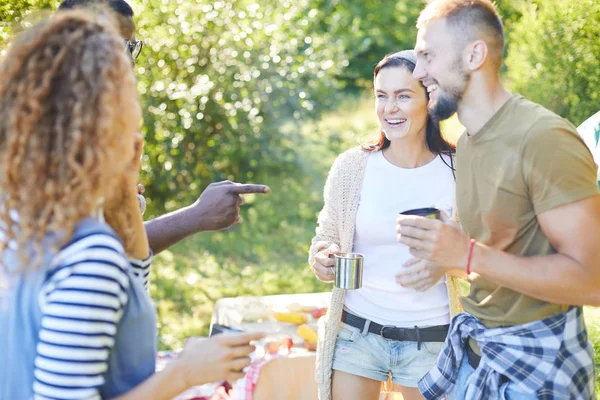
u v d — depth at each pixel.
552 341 2.06
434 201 2.84
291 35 9.08
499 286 2.15
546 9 7.06
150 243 2.65
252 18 8.34
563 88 6.74
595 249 1.91
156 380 1.58
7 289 1.48
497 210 2.06
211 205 2.72
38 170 1.41
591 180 1.94
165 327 5.57
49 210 1.42
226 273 6.78
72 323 1.40
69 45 1.46
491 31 2.06
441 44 2.09
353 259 2.61
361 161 2.92
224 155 8.45
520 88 7.27
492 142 2.06
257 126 8.48
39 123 1.42
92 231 1.45
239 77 8.17
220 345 1.65
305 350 3.50
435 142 2.87
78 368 1.40
